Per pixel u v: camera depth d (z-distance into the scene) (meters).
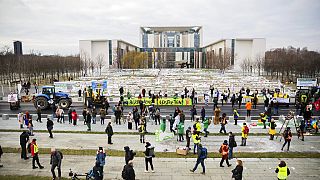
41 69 90.19
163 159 17.88
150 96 42.09
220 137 22.95
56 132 24.48
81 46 129.88
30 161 17.45
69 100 37.12
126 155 14.45
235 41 125.94
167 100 39.53
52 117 29.66
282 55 115.88
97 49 130.62
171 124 24.34
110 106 38.84
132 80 69.44
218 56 124.19
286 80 84.62
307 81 40.16
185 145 20.89
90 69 122.56
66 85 43.53
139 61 125.50
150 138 22.72
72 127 26.44
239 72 107.88
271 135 22.20
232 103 38.31
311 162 17.44
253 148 20.08
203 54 169.12
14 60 81.62
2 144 20.88
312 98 37.69
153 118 29.66
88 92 40.38
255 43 124.12
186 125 27.12
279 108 37.53
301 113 32.12
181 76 80.94
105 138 22.59
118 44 132.75
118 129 25.69
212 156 18.44
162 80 69.44
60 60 105.56
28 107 38.59
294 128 26.28
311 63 85.06
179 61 173.75
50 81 82.25
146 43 190.38
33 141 16.08
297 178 15.09
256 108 37.16
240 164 13.02
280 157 18.28
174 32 192.88
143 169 16.28
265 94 40.72
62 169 16.27
